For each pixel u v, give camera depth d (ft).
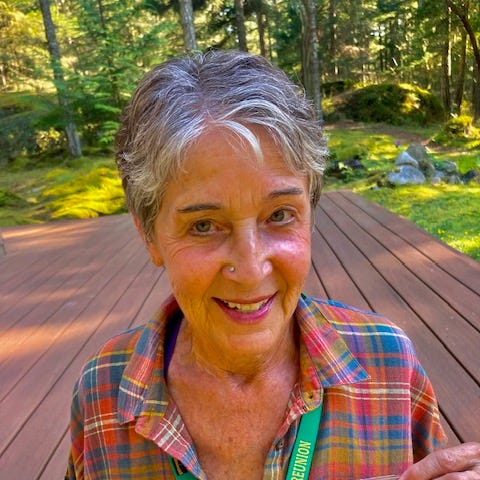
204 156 2.12
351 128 51.52
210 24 59.93
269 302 2.40
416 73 79.77
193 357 2.73
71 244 17.75
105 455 2.73
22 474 6.05
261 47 64.85
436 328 8.82
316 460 2.58
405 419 2.67
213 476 2.66
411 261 12.51
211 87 2.18
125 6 35.86
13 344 9.84
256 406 2.66
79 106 40.57
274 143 2.16
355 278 11.66
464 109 65.77
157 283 12.67
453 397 6.75
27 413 7.34
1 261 16.33
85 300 11.96
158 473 2.65
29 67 60.85
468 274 11.30
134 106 2.32
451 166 28.55
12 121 51.47
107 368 2.85
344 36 77.46
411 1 74.28
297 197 2.27
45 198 29.32
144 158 2.25
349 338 2.76
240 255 2.21
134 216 2.56
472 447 2.35
